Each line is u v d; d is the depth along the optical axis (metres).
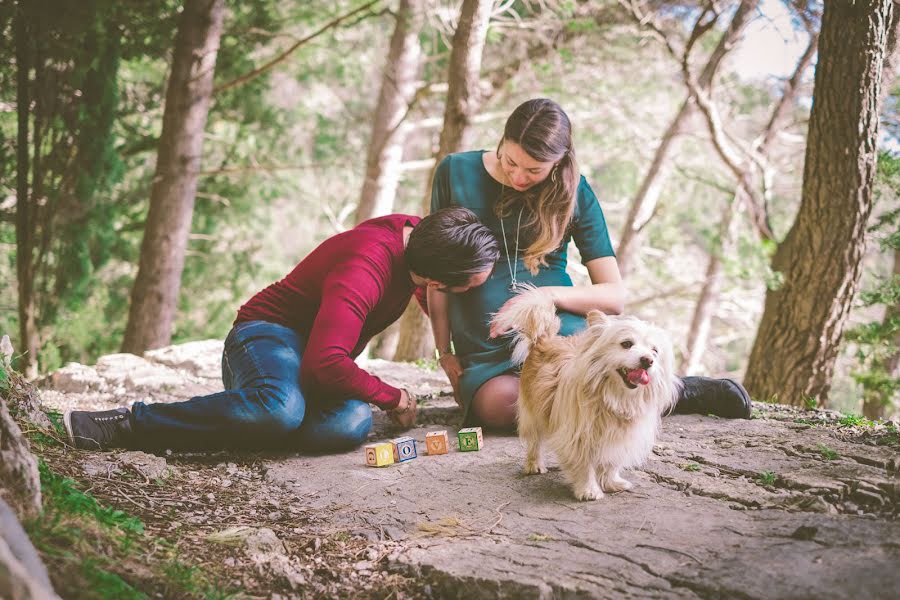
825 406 6.99
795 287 6.88
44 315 10.10
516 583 2.24
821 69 6.25
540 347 3.26
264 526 2.81
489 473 3.33
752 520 2.62
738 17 10.70
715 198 18.59
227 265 14.63
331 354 3.44
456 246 3.33
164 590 2.16
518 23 11.14
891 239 7.62
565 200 3.68
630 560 2.36
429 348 8.88
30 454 2.28
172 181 9.89
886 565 2.15
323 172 15.41
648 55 13.20
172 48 10.66
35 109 9.55
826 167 6.43
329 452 3.74
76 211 9.95
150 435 3.41
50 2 8.79
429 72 15.34
